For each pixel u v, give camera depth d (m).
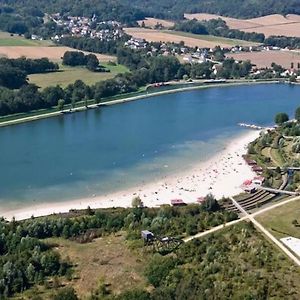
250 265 190.38
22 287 186.38
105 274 192.12
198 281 180.38
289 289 175.50
